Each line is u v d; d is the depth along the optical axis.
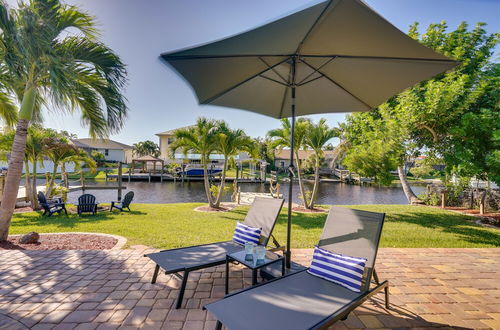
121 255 4.30
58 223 7.28
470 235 6.28
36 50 4.21
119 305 2.74
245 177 34.94
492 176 7.10
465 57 9.06
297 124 10.09
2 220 4.94
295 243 5.37
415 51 2.17
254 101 3.71
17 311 2.60
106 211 9.87
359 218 2.98
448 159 8.16
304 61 2.81
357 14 1.86
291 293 2.29
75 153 10.66
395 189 27.88
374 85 3.01
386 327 2.46
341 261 2.59
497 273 3.84
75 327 2.35
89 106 5.58
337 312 2.01
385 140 8.45
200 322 2.46
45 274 3.50
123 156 44.81
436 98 7.16
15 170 5.02
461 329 2.46
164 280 3.35
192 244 5.16
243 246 3.53
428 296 3.10
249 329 1.75
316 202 17.75
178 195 20.09
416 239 5.86
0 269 3.65
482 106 8.03
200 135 10.68
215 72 2.77
